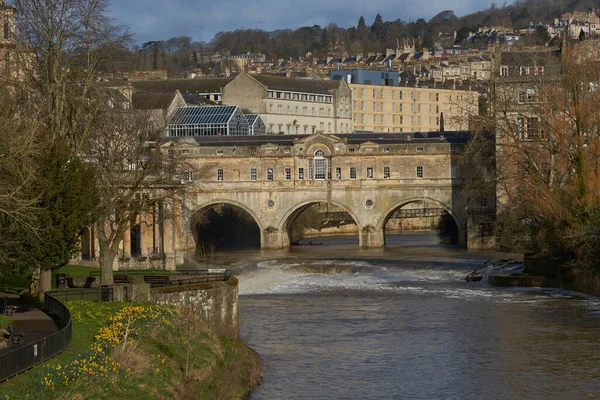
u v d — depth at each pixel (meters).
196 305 82.38
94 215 84.38
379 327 91.81
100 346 62.91
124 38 93.19
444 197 165.12
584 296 108.56
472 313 98.62
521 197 130.88
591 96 120.38
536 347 82.38
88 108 94.94
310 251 164.00
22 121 79.12
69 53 90.56
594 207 110.12
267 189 169.25
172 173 114.69
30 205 73.94
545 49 170.00
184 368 66.56
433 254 151.62
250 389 69.62
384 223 170.25
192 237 166.00
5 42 93.50
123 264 121.12
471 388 70.25
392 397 68.12
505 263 132.38
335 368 75.75
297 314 99.75
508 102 137.25
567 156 122.38
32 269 82.31
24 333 66.56
